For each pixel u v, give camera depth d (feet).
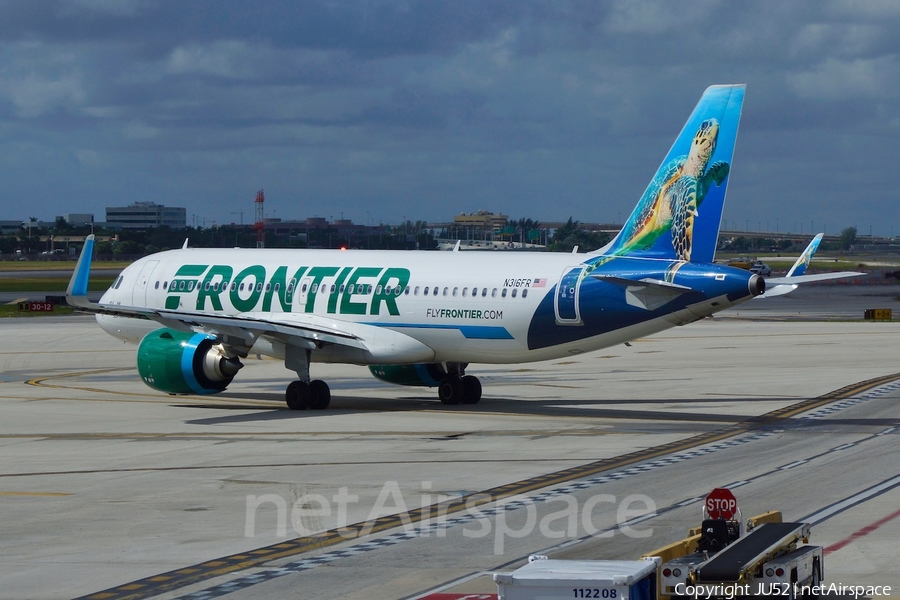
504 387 214.07
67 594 73.82
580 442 142.10
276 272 199.11
